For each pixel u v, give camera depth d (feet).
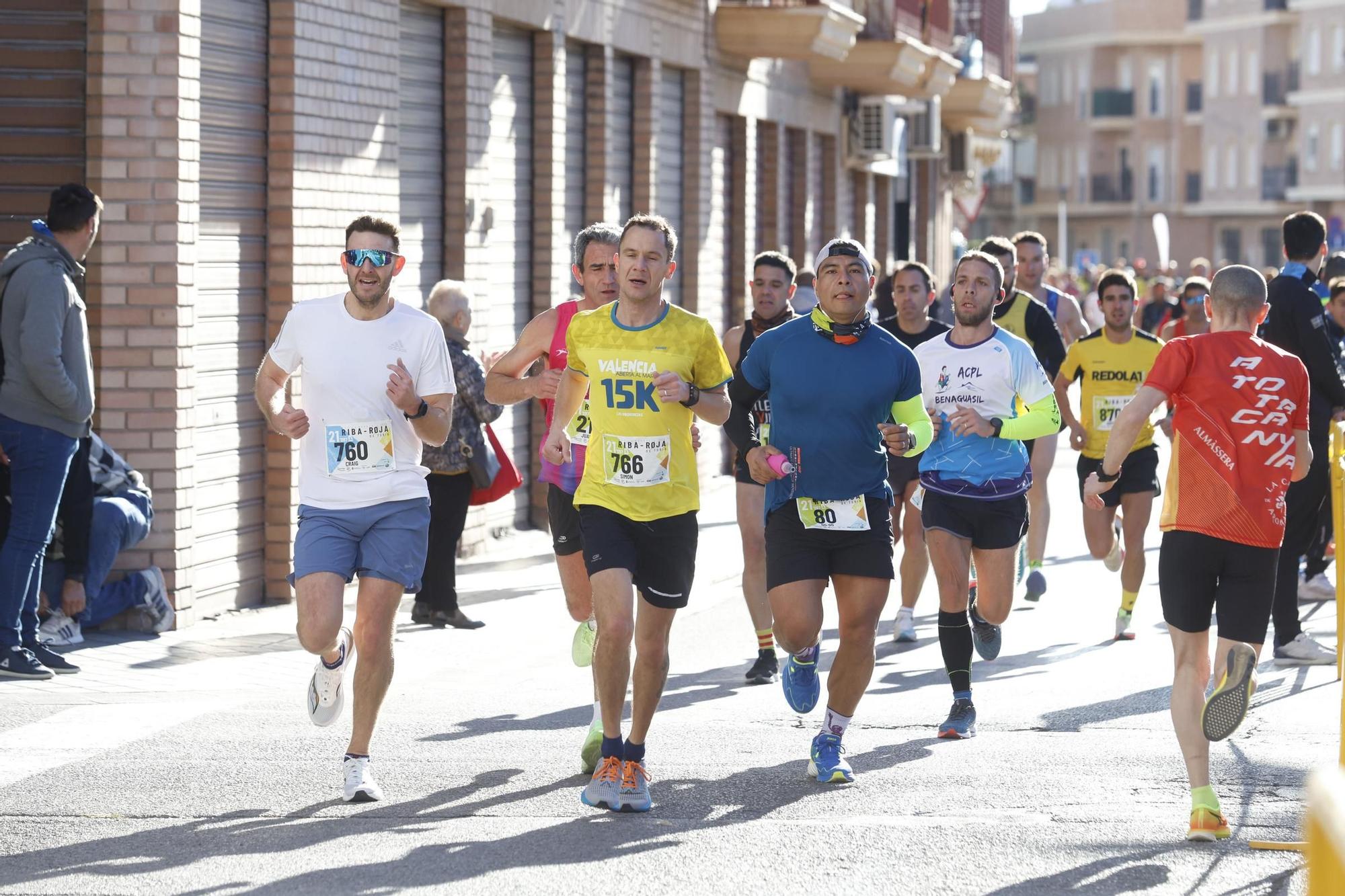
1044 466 98.22
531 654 82.43
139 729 63.36
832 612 97.40
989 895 44.83
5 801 53.42
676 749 62.13
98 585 81.30
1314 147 599.57
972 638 66.59
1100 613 96.68
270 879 45.70
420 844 49.08
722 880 45.93
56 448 72.84
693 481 54.44
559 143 126.52
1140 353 88.94
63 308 71.97
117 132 83.15
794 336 57.00
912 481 87.51
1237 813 53.11
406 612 94.68
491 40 115.14
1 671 72.79
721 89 164.14
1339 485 66.03
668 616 54.08
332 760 59.21
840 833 50.49
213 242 88.28
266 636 83.87
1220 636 53.72
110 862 47.11
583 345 54.08
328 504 54.39
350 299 54.70
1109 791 55.72
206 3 86.84
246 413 91.81
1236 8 629.92
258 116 91.61
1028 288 105.81
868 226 228.84
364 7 99.14
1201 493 53.42
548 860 47.60
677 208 156.76
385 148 102.22
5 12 83.46
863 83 203.62
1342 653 65.92
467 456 87.15
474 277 114.11
